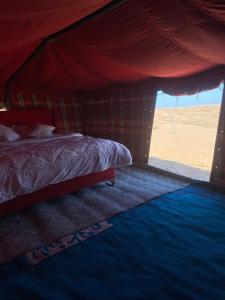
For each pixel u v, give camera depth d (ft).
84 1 4.58
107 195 10.11
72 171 9.10
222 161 10.51
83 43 8.63
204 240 6.74
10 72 12.56
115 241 6.74
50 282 5.22
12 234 7.14
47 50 9.62
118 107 15.70
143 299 4.74
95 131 18.06
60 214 8.41
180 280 5.24
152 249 6.37
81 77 13.48
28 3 4.01
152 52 8.36
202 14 5.40
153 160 15.64
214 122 27.12
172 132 25.11
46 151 8.80
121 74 12.41
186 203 9.16
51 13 4.87
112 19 6.50
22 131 14.24
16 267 5.70
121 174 13.04
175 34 6.77
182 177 12.03
